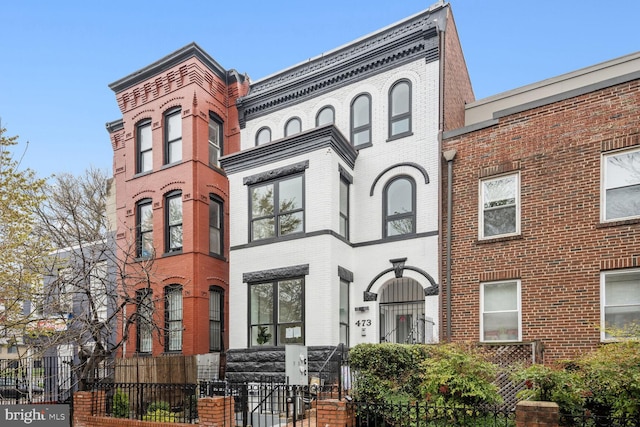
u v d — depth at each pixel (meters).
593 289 10.23
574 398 7.55
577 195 10.74
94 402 11.04
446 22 14.08
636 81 10.30
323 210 13.16
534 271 11.06
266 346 13.34
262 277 13.85
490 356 10.33
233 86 17.75
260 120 17.11
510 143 11.94
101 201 24.70
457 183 12.66
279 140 14.14
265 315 13.77
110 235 20.48
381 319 14.26
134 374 12.92
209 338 15.76
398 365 9.04
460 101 15.48
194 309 15.26
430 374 8.23
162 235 16.50
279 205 14.16
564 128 11.15
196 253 15.61
